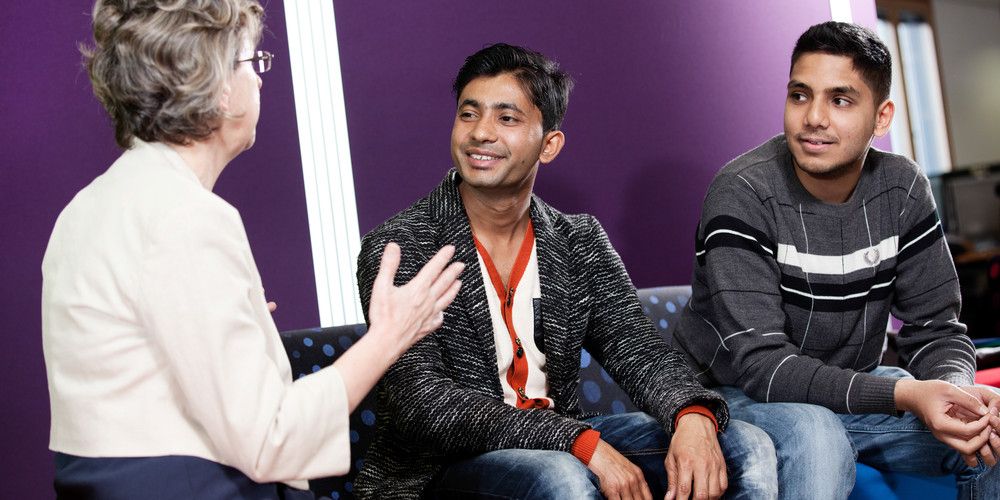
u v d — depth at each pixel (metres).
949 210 5.19
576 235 1.96
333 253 2.36
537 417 1.63
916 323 2.07
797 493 1.69
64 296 1.17
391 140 2.46
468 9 2.60
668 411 1.69
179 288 1.11
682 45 2.96
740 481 1.61
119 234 1.15
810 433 1.70
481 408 1.62
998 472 1.80
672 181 2.93
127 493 1.12
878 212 1.99
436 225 1.85
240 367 1.12
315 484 1.93
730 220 1.92
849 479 1.73
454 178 1.91
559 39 2.74
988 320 4.16
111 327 1.14
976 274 4.23
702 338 2.09
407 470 1.73
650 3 2.91
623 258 2.82
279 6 2.31
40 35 2.07
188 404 1.13
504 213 1.87
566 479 1.49
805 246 1.96
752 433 1.65
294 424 1.14
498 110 1.83
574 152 2.74
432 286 1.30
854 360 2.06
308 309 2.32
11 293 2.02
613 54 2.83
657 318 2.51
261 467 1.12
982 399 1.73
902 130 8.23
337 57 2.39
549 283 1.87
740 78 3.07
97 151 2.12
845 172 1.94
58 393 1.17
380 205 2.43
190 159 1.27
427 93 2.52
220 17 1.23
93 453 1.13
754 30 3.10
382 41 2.46
